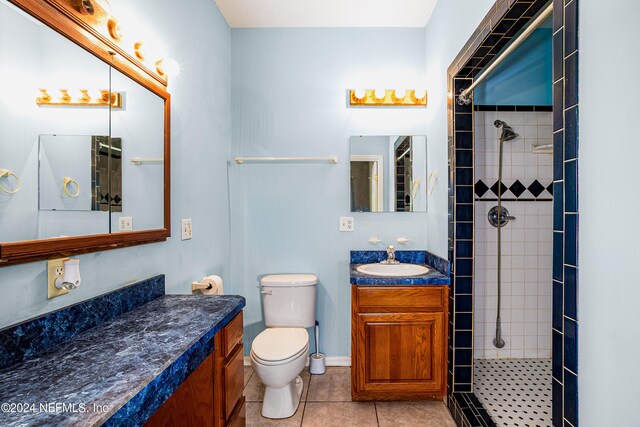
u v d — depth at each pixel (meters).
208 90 2.14
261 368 1.79
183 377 0.92
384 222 2.58
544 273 2.52
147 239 1.39
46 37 0.92
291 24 2.55
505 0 1.35
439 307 2.00
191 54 1.89
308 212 2.59
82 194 1.04
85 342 0.97
